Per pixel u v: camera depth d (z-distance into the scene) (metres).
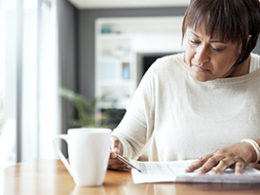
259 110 1.00
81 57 5.05
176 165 0.85
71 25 4.79
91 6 4.95
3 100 2.87
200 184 0.68
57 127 4.13
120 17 4.98
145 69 5.08
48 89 4.01
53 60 4.17
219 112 1.02
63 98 4.37
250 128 0.99
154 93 1.09
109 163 0.84
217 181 0.69
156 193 0.62
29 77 3.48
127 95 5.17
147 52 5.07
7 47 2.95
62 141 4.16
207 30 0.76
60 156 0.72
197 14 0.77
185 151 1.01
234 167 0.76
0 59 2.81
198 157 1.00
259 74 1.02
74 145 0.67
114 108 4.96
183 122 1.03
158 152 1.08
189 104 1.04
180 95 1.06
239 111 1.01
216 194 0.61
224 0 0.76
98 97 4.85
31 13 3.57
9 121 2.98
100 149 0.67
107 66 5.15
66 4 4.55
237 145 0.80
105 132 0.68
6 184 0.70
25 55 3.42
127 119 1.10
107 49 5.36
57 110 4.14
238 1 0.76
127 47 5.32
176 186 0.67
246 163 0.76
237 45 0.80
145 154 1.19
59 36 4.21
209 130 1.00
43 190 0.65
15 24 3.12
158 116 1.08
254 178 0.67
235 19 0.75
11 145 3.01
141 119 1.10
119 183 0.70
